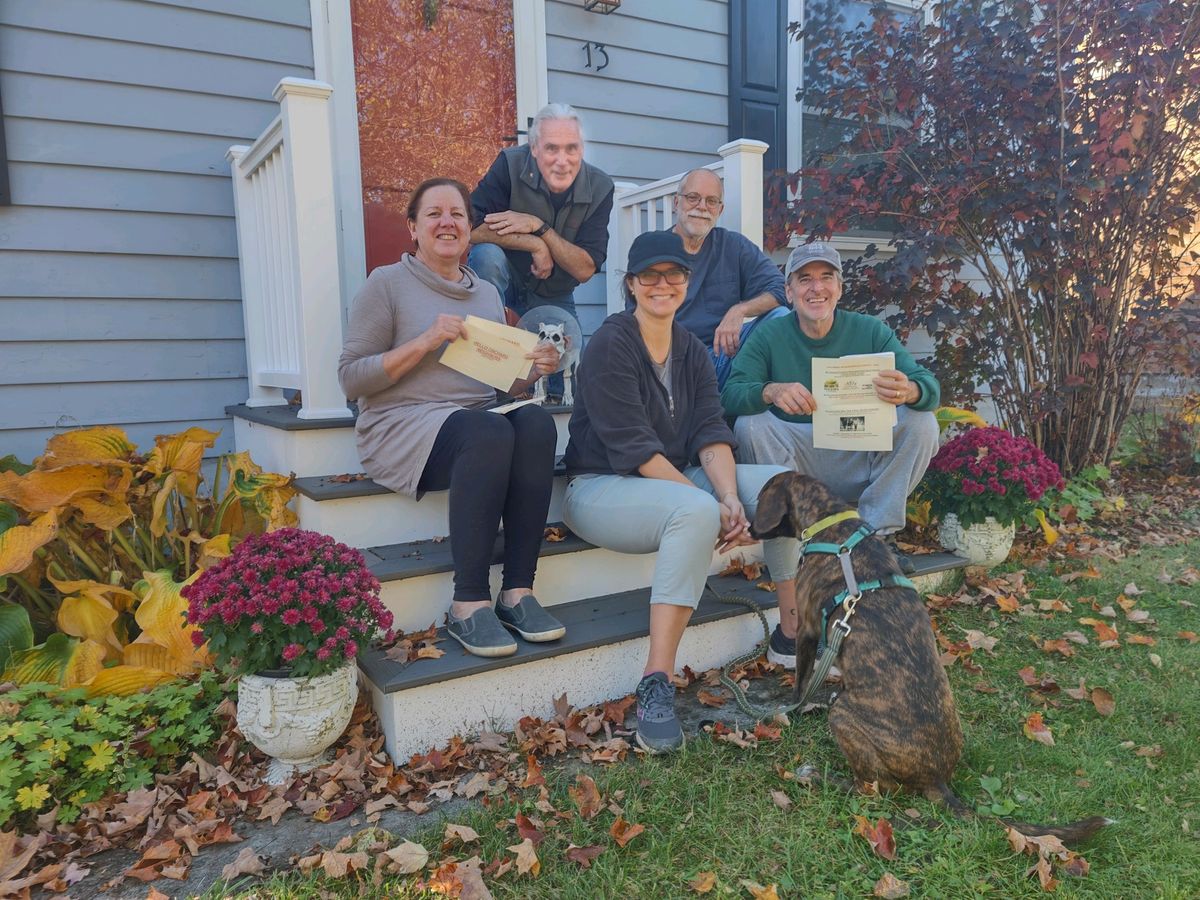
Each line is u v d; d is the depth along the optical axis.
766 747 2.26
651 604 2.34
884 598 2.05
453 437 2.45
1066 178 4.61
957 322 4.88
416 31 4.42
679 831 1.87
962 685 2.65
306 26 4.04
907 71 4.88
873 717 1.96
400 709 2.19
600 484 2.62
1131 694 2.57
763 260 3.91
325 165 2.92
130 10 3.62
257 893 1.69
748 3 5.29
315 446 2.95
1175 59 4.55
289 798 2.05
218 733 2.31
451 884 1.68
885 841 1.79
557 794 2.02
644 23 4.99
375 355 2.64
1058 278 4.94
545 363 2.69
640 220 4.78
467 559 2.39
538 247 3.52
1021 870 1.73
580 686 2.52
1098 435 5.41
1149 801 1.99
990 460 3.50
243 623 2.02
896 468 3.06
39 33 3.44
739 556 3.35
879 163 5.12
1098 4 4.49
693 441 2.74
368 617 2.15
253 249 3.82
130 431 3.81
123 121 3.65
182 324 3.88
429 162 4.57
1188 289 5.09
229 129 3.90
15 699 2.12
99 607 2.53
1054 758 2.18
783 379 3.19
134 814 1.96
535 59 4.66
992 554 3.55
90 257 3.64
